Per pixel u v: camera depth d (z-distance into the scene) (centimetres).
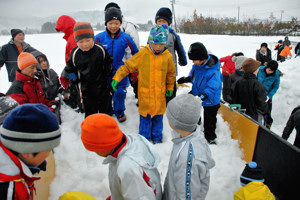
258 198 156
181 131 149
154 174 139
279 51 1345
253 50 1878
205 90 270
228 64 557
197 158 139
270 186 224
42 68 307
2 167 91
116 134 121
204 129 316
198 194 149
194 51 266
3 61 438
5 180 90
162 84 278
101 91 280
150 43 255
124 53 324
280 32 5944
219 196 229
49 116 99
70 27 326
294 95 556
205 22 7212
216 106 293
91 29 245
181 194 141
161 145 303
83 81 271
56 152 258
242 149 285
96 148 118
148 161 133
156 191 141
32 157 100
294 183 184
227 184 244
